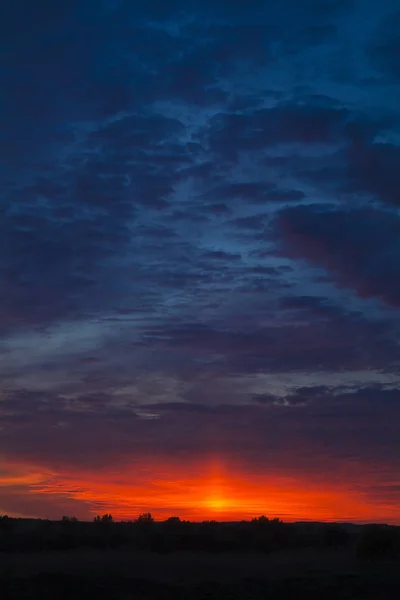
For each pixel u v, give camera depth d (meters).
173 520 76.00
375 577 35.56
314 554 55.88
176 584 31.28
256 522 75.56
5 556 45.38
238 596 29.94
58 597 27.70
